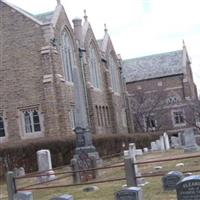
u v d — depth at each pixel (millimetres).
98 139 37438
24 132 40750
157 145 44125
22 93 40906
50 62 40219
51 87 39938
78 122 25250
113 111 56594
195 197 11609
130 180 15883
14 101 41062
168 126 82875
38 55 40594
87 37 51625
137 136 49719
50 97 39969
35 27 40750
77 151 24656
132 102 80812
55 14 42781
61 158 32312
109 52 60562
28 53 40812
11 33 41250
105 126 53625
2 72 41406
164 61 89438
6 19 41375
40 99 40344
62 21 44031
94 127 49000
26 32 40906
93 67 52875
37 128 40469
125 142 45156
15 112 41031
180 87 85250
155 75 86625
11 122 41094
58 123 40000
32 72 40688
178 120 83250
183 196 11734
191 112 74938
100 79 54688
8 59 41312
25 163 30234
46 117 40219
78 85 25938
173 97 84938
